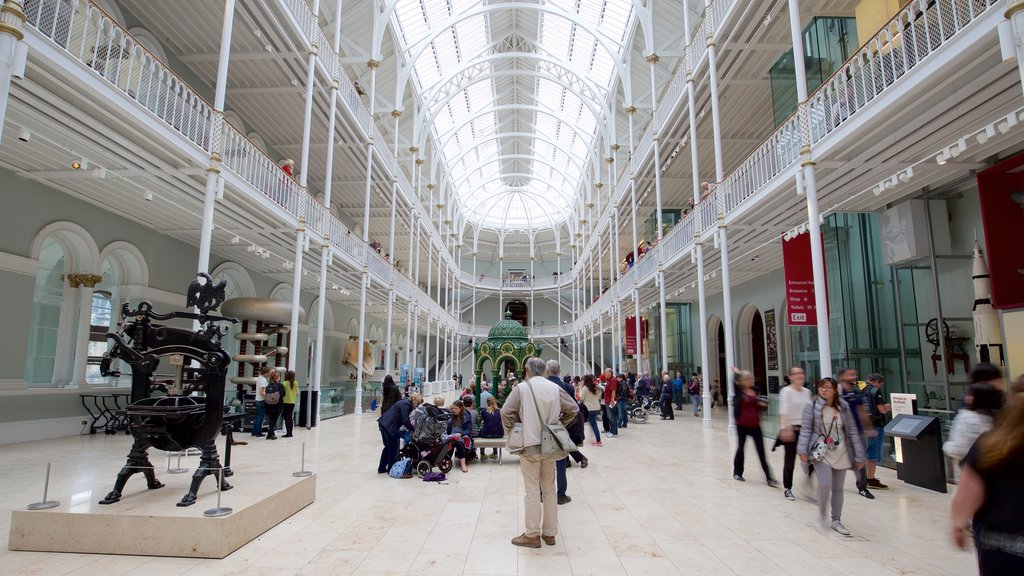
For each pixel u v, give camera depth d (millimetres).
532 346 10609
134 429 4996
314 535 4801
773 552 4398
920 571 4000
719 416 17922
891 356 11562
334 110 15188
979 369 3934
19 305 10445
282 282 21578
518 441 4566
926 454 6848
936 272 10250
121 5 12141
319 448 10086
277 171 12492
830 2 11539
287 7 12523
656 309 24656
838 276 12047
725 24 12047
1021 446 2141
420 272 42469
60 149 9195
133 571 3912
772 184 10102
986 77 6504
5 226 10227
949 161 8969
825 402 5148
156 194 11148
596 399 10938
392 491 6609
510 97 35812
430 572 3926
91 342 12461
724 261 12219
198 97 9258
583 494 6484
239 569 3967
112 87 7246
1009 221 8148
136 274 13750
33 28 6090
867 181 9984
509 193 47594
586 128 34281
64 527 4316
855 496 6457
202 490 5207
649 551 4410
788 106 11977
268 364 20047
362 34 20656
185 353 5207
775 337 18219
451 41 26750
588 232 38562
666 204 24719
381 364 36281
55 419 11031
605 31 23891
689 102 14273
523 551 4391
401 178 23953
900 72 8211
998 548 2133
